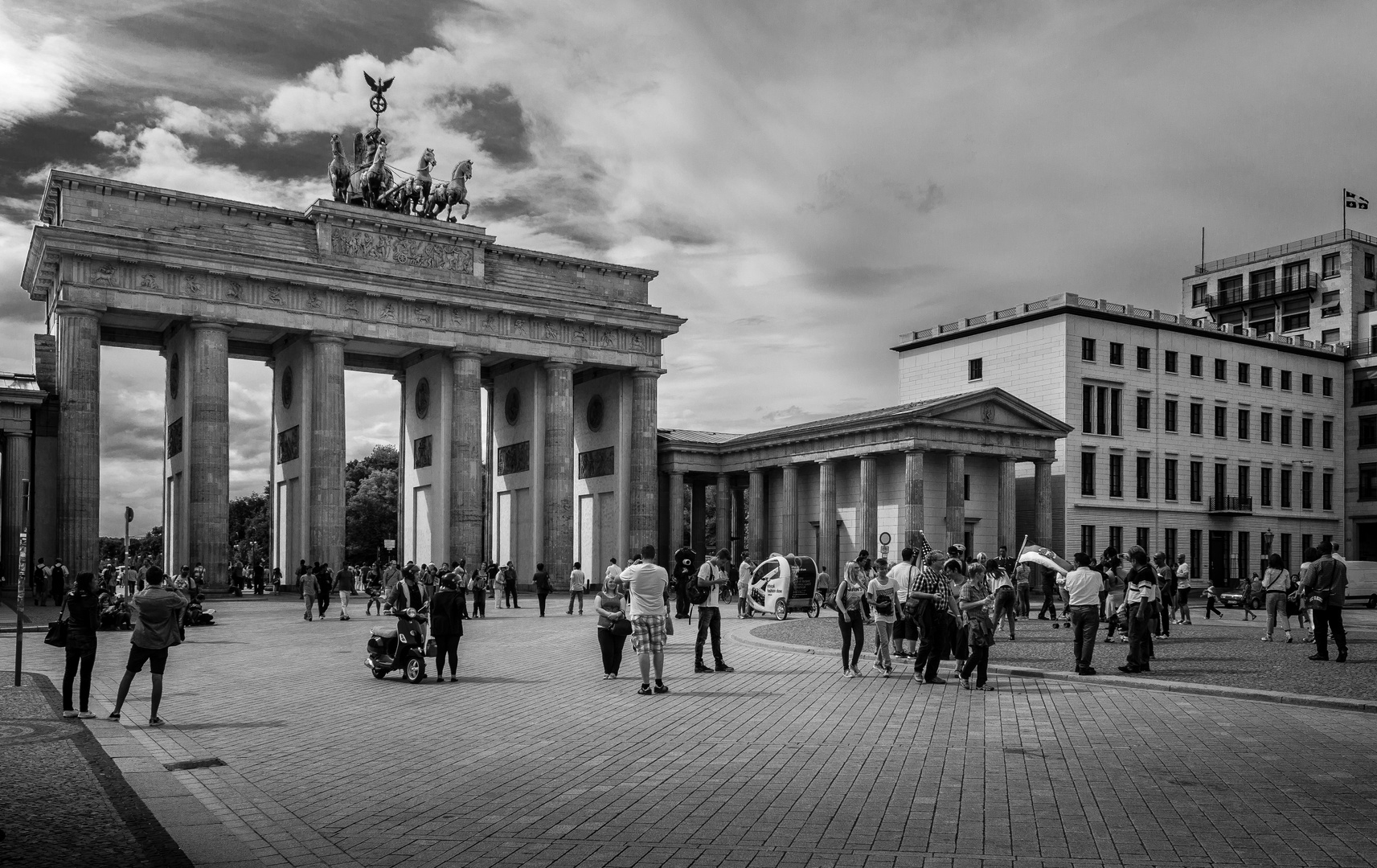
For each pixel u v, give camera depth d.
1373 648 38.34
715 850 13.34
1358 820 14.62
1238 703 25.20
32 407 86.31
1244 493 120.69
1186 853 13.09
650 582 27.94
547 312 106.06
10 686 30.17
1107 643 40.91
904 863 12.74
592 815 15.19
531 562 110.06
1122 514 108.31
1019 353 109.75
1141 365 111.69
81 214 87.44
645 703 26.22
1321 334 143.88
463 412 102.81
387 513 178.88
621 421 114.12
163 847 13.43
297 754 20.00
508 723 23.48
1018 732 21.64
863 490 96.50
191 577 63.94
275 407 106.25
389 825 14.72
